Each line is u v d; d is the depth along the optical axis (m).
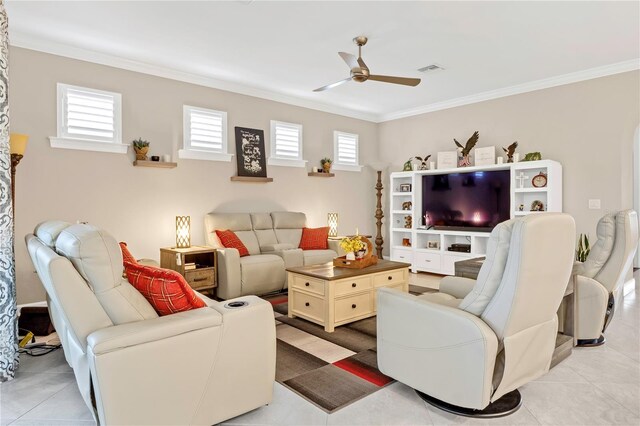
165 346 1.67
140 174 4.50
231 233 4.80
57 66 3.96
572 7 3.15
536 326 2.01
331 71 4.73
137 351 1.60
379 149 7.21
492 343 1.78
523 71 4.71
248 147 5.41
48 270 1.59
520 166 5.01
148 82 4.55
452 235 6.00
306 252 5.18
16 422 1.94
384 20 3.39
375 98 5.94
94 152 4.19
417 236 6.18
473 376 1.82
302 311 3.58
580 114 4.81
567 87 4.91
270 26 3.51
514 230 1.74
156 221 4.62
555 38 3.75
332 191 6.49
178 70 4.70
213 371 1.82
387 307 2.23
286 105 5.88
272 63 4.46
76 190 4.08
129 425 1.60
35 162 3.85
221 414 1.86
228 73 4.82
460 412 2.00
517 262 1.73
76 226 1.87
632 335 3.20
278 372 2.52
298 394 2.23
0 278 2.40
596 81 4.68
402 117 6.80
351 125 6.79
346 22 3.43
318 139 6.30
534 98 5.20
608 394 2.21
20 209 3.77
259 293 4.64
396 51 4.08
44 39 3.81
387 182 7.10
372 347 2.95
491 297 1.86
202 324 1.78
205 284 4.33
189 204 4.88
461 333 1.85
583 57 4.26
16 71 3.74
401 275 3.89
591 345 2.94
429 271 5.92
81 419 1.97
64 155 4.01
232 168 5.29
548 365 2.20
